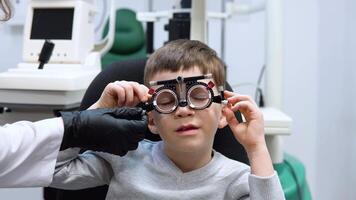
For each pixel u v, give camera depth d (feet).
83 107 3.26
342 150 6.64
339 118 6.73
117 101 2.83
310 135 7.98
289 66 7.85
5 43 7.61
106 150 2.61
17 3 7.04
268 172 2.64
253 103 2.86
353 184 6.20
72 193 3.23
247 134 2.79
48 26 4.07
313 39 7.77
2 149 2.36
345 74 6.43
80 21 4.02
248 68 8.64
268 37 5.08
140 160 2.95
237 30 8.52
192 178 2.83
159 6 8.69
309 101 7.91
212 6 6.37
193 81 2.66
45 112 3.45
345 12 6.43
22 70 3.49
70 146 2.60
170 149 2.83
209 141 2.79
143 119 2.65
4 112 3.51
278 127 4.02
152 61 2.94
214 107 2.74
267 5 5.04
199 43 3.09
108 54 9.20
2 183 2.52
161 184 2.82
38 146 2.48
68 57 3.94
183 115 2.62
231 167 2.91
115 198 2.85
